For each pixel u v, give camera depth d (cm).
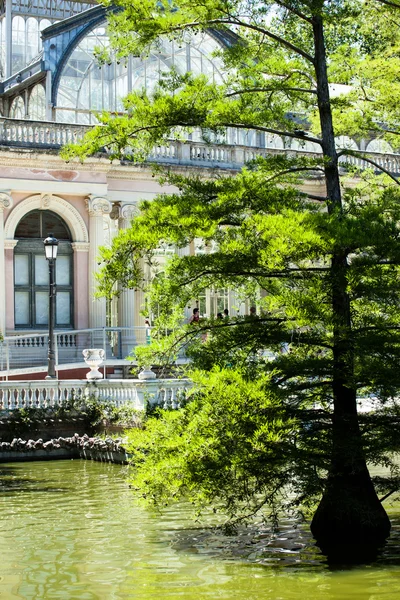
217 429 1305
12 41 4159
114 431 2558
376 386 1405
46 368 2995
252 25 1612
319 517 1476
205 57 3678
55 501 1841
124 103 1570
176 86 1590
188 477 1316
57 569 1317
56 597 1188
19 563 1352
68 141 3338
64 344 3331
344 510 1441
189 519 1634
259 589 1205
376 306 1477
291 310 1362
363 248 1401
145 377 2541
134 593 1198
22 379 3095
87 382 2686
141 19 1562
